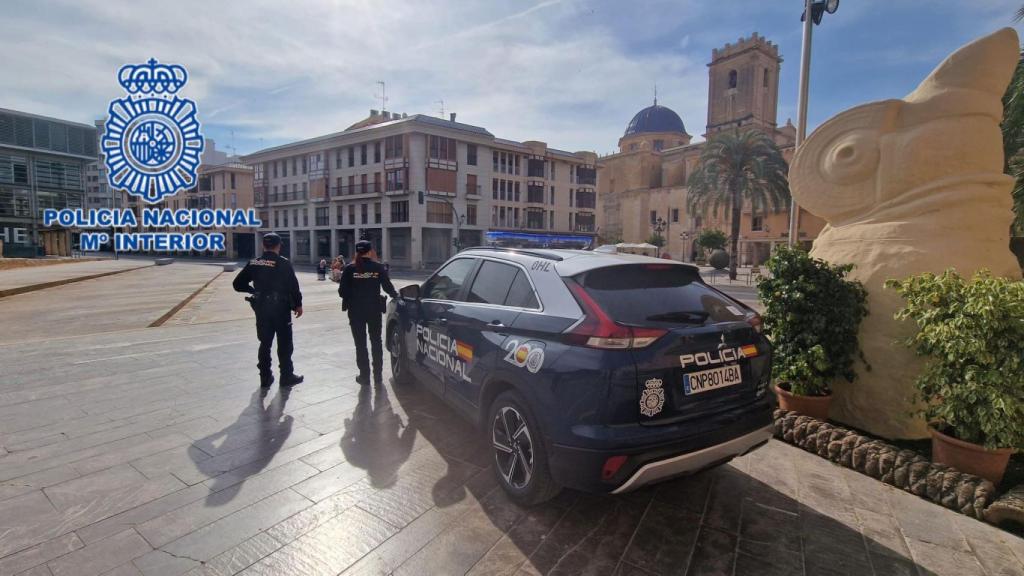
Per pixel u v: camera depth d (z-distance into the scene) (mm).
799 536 2770
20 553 2459
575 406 2568
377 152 44688
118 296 14812
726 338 2877
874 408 4141
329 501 3031
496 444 3168
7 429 4082
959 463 3307
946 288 3426
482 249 4203
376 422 4344
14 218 50344
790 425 4055
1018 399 3033
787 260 4383
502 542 2660
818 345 4137
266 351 5289
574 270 2982
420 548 2598
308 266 47844
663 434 2547
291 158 53156
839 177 4715
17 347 7355
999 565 2537
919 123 4336
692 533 2781
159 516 2824
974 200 4156
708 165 31656
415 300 4840
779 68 59938
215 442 3873
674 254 59938
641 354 2555
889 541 2732
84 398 4906
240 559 2471
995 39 4141
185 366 6238
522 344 2957
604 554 2580
